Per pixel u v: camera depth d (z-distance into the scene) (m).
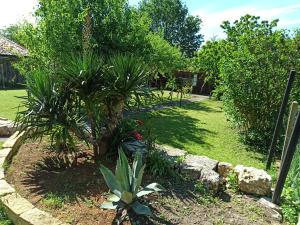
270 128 7.45
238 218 3.37
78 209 3.23
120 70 4.28
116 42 9.85
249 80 7.61
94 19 9.79
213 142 7.60
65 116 4.14
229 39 10.12
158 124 9.67
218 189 3.97
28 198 3.46
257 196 3.99
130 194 3.05
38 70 4.41
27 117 4.05
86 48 5.04
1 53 21.28
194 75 24.11
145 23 11.23
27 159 4.54
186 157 4.77
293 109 4.49
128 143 4.52
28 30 9.06
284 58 7.39
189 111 13.32
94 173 4.03
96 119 4.36
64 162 4.44
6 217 3.20
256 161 6.23
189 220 3.19
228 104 8.30
